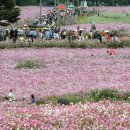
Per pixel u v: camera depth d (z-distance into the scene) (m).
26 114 48.81
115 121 45.16
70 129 43.22
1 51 123.38
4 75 89.06
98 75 89.50
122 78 85.44
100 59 111.25
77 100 66.38
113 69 97.00
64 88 76.31
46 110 50.56
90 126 43.97
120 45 136.25
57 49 128.75
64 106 54.09
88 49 130.25
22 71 94.44
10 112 51.28
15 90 74.69
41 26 167.62
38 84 80.56
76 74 90.88
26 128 44.06
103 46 135.00
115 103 56.28
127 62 107.50
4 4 152.25
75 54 118.62
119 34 165.00
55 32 151.75
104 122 45.00
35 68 98.94
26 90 74.62
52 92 72.88
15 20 156.75
